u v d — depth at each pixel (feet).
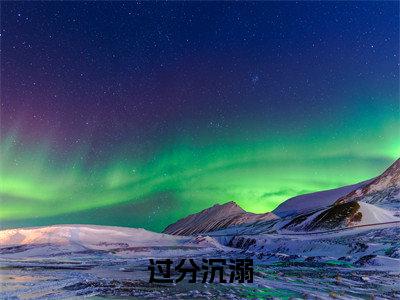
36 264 190.39
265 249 278.87
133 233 416.05
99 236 382.42
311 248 239.09
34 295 79.30
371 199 561.84
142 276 120.67
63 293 81.51
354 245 204.54
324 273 122.62
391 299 74.69
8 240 365.81
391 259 148.77
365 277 109.81
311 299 72.90
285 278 108.06
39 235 375.66
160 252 304.09
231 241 383.04
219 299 73.31
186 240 387.14
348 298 74.28
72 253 297.33
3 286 94.22
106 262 204.85
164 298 74.43
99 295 78.54
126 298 74.64
